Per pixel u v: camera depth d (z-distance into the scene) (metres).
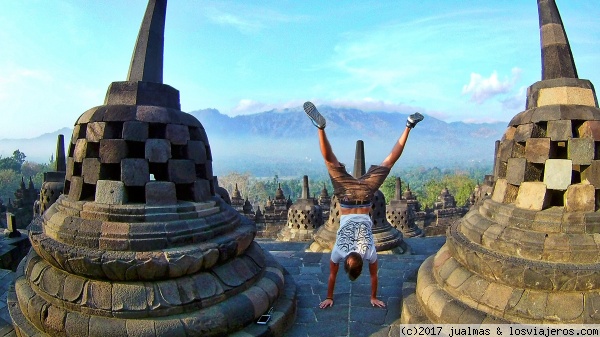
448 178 84.94
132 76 5.89
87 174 5.46
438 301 5.41
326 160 5.84
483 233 5.48
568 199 5.09
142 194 5.65
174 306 4.86
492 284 5.09
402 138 5.95
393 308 6.72
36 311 5.07
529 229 5.13
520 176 5.51
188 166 5.72
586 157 5.06
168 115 5.62
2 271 8.04
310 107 5.62
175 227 5.19
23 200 21.89
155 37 6.07
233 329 5.20
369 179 5.97
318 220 16.95
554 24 5.83
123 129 5.35
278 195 26.23
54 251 4.98
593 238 4.84
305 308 6.76
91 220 5.16
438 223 24.61
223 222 5.82
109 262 4.70
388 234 11.55
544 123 5.48
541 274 4.67
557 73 5.58
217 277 5.35
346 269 5.44
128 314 4.73
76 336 4.75
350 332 5.92
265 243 12.62
